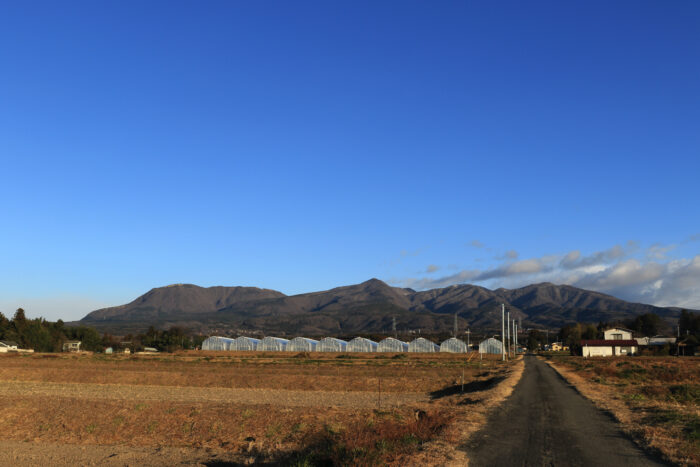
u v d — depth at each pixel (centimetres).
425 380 6406
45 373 7494
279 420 3164
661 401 3569
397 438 2081
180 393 5406
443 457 1694
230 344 16788
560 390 4216
